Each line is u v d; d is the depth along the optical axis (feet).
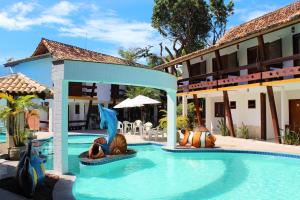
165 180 33.19
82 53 99.60
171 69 117.39
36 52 93.45
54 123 32.27
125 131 77.10
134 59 126.21
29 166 23.34
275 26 45.78
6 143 37.78
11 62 96.02
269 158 44.24
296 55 47.06
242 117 68.80
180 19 112.98
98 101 102.63
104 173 36.73
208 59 75.82
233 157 46.42
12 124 37.09
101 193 28.32
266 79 53.62
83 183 31.94
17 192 23.44
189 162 42.83
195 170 37.93
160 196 27.43
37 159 25.57
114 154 42.93
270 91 52.85
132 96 101.14
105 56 110.73
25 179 22.93
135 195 27.71
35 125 42.88
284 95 56.54
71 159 44.47
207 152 47.98
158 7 112.37
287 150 45.21
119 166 40.45
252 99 66.03
